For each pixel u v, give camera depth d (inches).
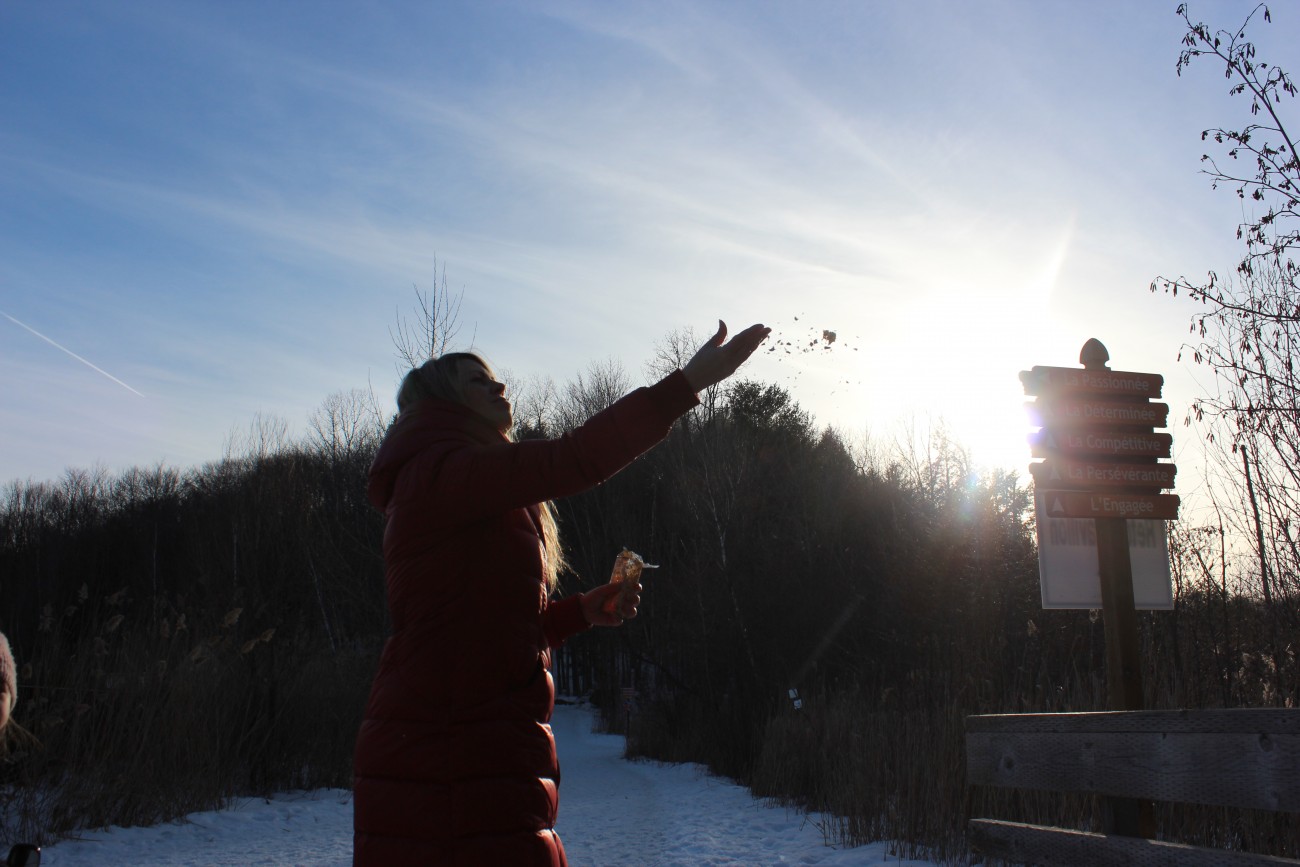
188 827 396.8
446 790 77.3
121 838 368.5
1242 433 276.2
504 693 80.8
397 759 78.5
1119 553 199.3
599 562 1112.8
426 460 83.2
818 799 438.0
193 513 968.9
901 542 759.7
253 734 509.0
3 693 74.8
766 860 311.9
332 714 581.3
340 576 692.7
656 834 392.2
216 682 492.1
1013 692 316.5
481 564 81.6
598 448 78.0
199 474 1569.9
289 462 747.4
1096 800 247.4
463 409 92.0
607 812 482.0
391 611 83.7
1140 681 196.1
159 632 454.0
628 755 932.6
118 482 1870.1
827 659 727.7
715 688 792.3
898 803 321.1
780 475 1021.8
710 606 808.9
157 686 428.1
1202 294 286.4
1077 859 168.9
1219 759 138.3
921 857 286.7
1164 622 282.0
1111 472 200.1
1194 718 142.4
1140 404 204.7
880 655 710.5
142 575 1268.5
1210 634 273.0
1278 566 268.5
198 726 453.4
